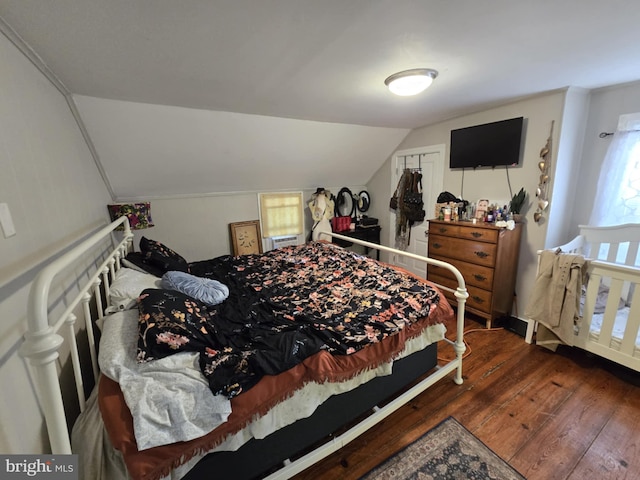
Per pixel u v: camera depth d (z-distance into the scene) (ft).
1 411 2.40
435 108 8.70
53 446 2.40
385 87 6.48
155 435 3.09
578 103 7.68
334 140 11.00
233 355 4.07
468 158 9.75
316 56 4.80
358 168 13.61
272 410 4.04
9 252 2.82
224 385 3.59
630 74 6.31
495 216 9.04
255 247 12.16
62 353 3.74
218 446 3.63
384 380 5.53
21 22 3.42
